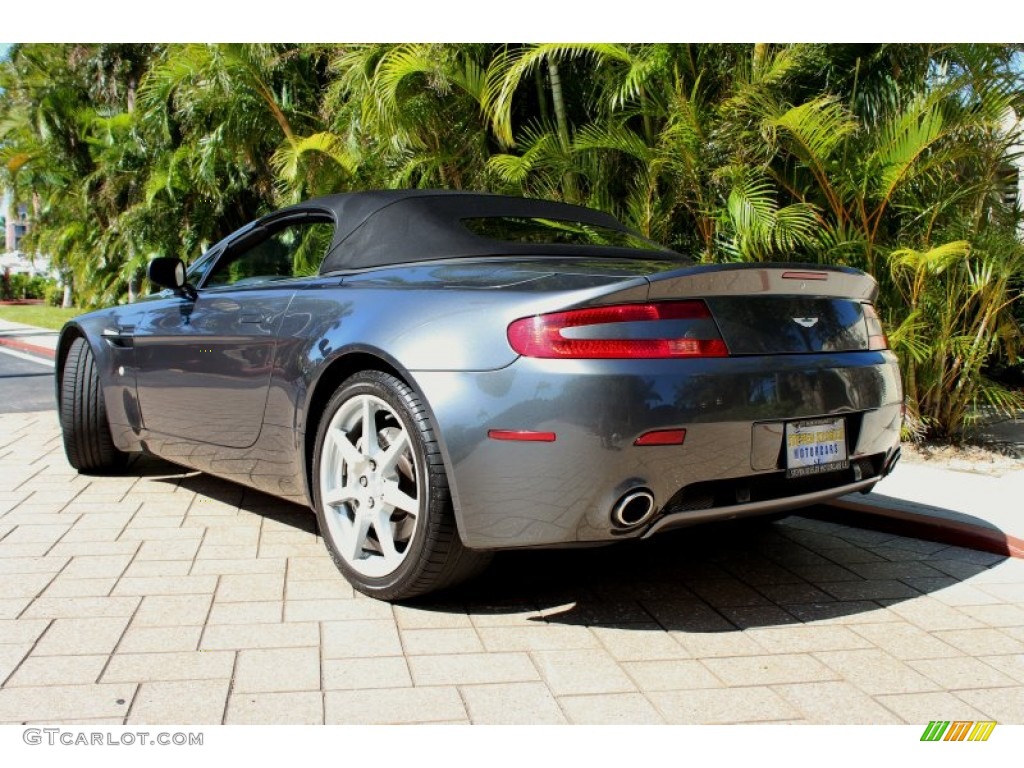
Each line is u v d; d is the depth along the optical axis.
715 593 3.15
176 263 3.77
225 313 3.63
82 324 4.56
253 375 3.40
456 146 7.54
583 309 2.48
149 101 10.98
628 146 6.07
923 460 5.48
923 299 5.63
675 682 2.43
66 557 3.35
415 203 3.40
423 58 6.74
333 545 3.07
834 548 3.75
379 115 7.05
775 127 5.48
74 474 4.80
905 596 3.16
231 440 3.59
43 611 2.81
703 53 6.25
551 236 3.43
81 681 2.33
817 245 5.71
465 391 2.58
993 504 4.23
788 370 2.68
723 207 6.02
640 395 2.44
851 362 2.88
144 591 3.00
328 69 8.98
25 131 24.59
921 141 5.36
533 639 2.70
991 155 5.59
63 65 22.36
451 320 2.69
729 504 2.65
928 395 5.88
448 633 2.72
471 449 2.56
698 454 2.52
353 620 2.80
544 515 2.51
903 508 4.11
